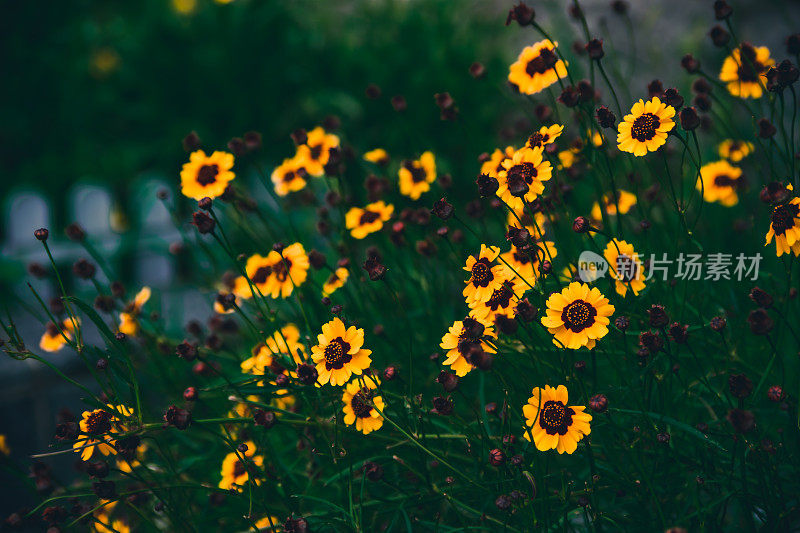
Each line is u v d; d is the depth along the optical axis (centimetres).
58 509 70
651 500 69
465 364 67
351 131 139
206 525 76
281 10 145
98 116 146
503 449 68
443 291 84
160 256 115
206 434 81
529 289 69
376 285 85
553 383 70
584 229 67
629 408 71
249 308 88
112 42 149
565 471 71
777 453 68
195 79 140
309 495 71
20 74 149
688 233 71
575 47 87
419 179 83
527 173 69
